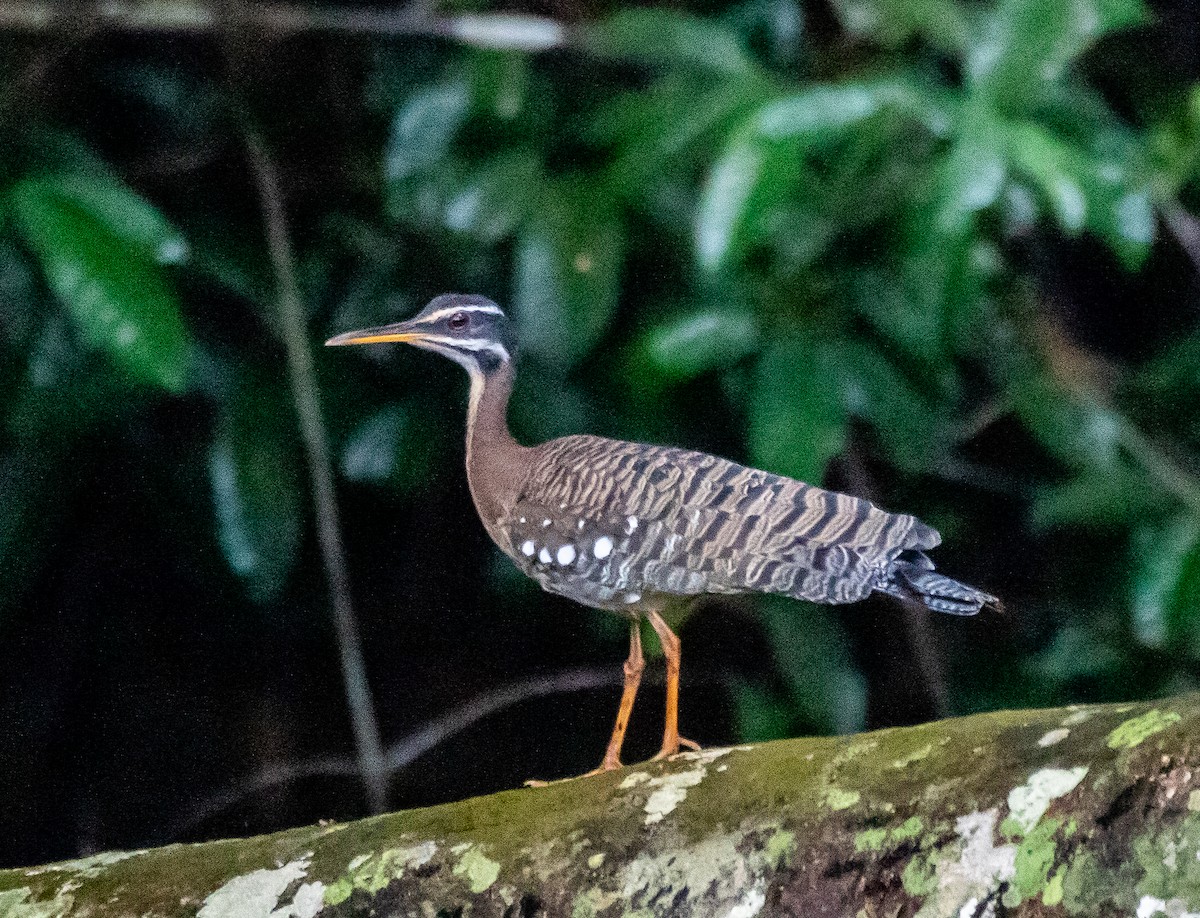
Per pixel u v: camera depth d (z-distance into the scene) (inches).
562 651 583.2
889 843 257.3
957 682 553.3
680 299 495.2
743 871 266.2
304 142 519.5
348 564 566.3
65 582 561.9
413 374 514.0
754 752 286.4
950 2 444.8
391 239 514.6
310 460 516.4
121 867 305.3
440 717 587.2
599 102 494.9
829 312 459.8
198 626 575.8
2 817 575.2
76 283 411.5
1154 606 465.7
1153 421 525.3
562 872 277.1
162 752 584.7
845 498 352.8
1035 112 454.6
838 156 456.8
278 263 491.2
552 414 492.1
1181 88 520.4
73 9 476.7
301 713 589.6
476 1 492.4
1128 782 239.9
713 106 432.5
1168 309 564.7
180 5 486.0
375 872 287.1
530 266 451.8
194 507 530.9
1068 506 495.2
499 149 479.2
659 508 358.0
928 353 427.5
